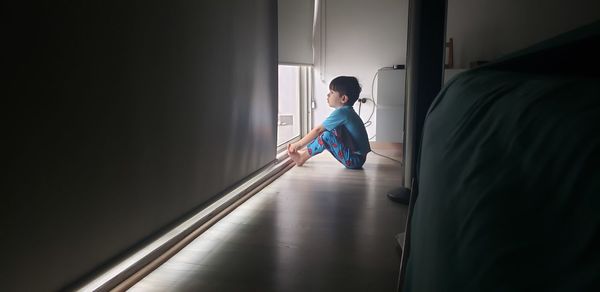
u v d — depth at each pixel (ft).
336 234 4.41
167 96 3.31
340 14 9.99
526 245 0.86
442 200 1.42
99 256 2.58
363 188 6.40
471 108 1.83
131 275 3.31
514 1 9.02
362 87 10.17
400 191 5.74
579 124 0.99
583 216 0.79
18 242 1.98
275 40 6.48
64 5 2.20
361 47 10.02
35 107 2.03
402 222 4.77
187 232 4.24
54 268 2.22
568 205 0.85
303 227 4.64
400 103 9.08
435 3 4.78
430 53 4.87
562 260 0.76
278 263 3.69
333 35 10.11
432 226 1.43
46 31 2.08
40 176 2.08
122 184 2.78
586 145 0.91
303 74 10.25
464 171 1.38
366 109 10.21
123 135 2.76
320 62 10.29
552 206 0.90
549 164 1.00
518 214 0.96
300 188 6.42
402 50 9.82
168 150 3.36
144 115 3.00
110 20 2.58
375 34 9.90
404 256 2.82
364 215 5.05
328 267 3.60
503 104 1.57
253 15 5.41
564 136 1.02
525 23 9.04
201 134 3.97
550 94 1.32
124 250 2.84
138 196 2.97
